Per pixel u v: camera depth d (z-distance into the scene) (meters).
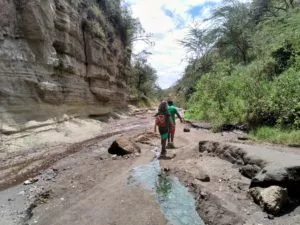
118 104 34.38
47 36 16.23
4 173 8.70
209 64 35.00
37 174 8.53
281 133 10.13
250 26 30.89
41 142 13.12
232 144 8.71
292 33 15.02
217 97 16.89
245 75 15.88
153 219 5.19
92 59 24.05
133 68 49.97
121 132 18.05
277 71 14.96
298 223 4.51
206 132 14.12
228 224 4.68
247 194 5.69
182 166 8.19
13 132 12.26
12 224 5.36
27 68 14.31
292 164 5.80
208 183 6.57
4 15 13.36
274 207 4.84
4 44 13.12
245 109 13.69
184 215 5.33
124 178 7.64
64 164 9.59
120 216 5.38
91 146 12.86
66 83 19.17
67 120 17.86
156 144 12.11
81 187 7.14
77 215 5.55
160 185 6.95
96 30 25.19
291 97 10.70
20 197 6.73
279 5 30.98
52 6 17.52
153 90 68.75
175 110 11.19
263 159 6.64
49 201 6.37
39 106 14.98
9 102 12.80
